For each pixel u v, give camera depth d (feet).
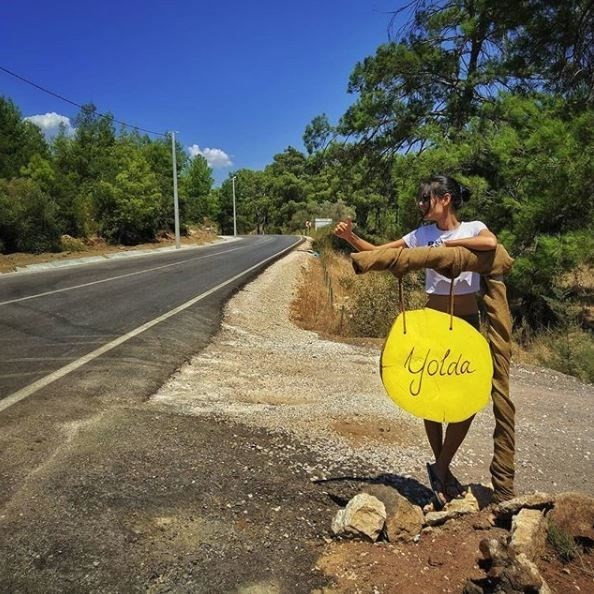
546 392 21.80
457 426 10.04
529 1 43.70
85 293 40.42
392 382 9.48
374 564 8.41
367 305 34.24
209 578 8.09
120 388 17.54
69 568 8.13
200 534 9.23
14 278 51.62
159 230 145.18
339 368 22.90
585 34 42.04
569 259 36.94
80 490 10.40
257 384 19.58
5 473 11.02
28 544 8.64
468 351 9.33
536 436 16.30
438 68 61.82
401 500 9.27
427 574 8.07
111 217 119.55
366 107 69.77
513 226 39.40
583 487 12.89
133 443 12.86
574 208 37.83
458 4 57.36
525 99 44.55
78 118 158.40
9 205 79.15
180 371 20.45
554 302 37.45
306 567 8.48
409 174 51.01
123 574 8.07
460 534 9.04
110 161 138.62
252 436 14.07
